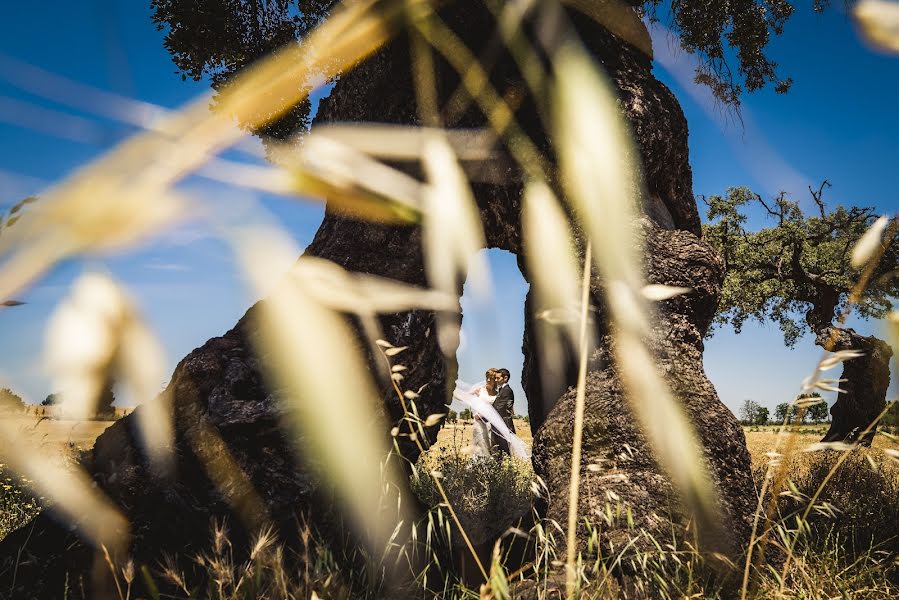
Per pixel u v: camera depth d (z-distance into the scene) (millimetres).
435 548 2943
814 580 2398
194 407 2756
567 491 3020
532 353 4250
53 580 2287
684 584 2268
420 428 1600
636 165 3709
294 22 2805
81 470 2459
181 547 2477
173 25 5547
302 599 1979
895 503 3732
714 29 6824
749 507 2967
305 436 2682
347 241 3457
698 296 3568
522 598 2262
